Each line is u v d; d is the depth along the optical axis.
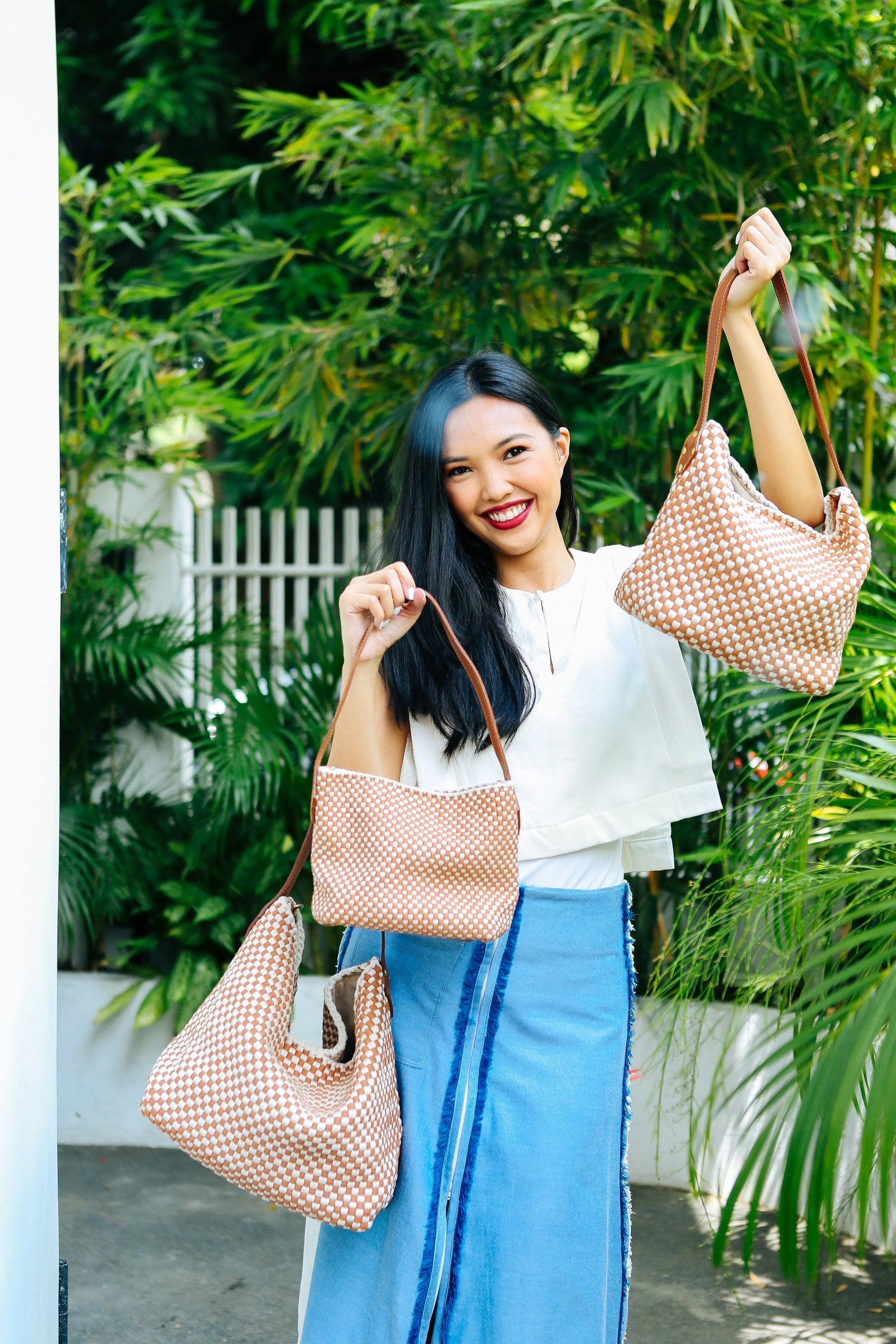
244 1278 2.74
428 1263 1.52
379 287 4.32
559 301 3.56
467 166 3.56
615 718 1.66
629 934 1.69
